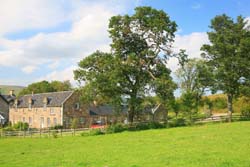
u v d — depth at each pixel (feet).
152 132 162.71
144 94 190.49
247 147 95.81
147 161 84.07
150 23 183.11
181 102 230.89
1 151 129.80
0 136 204.03
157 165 78.33
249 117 202.18
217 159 80.43
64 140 160.45
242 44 205.98
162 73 194.08
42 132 200.64
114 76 177.99
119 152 103.40
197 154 89.20
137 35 192.13
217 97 303.68
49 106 286.05
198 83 228.22
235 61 208.64
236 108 292.61
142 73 192.44
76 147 128.06
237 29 215.51
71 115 278.67
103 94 182.19
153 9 188.85
